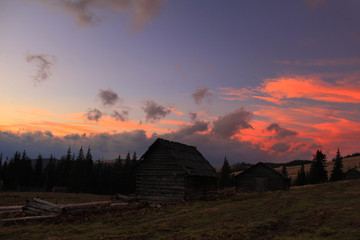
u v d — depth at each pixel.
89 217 19.53
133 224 17.09
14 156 105.19
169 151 29.84
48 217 19.20
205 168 33.19
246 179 50.78
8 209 21.80
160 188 29.30
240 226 14.59
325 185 40.94
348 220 14.64
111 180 93.50
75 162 90.38
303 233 12.66
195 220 17.45
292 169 169.12
